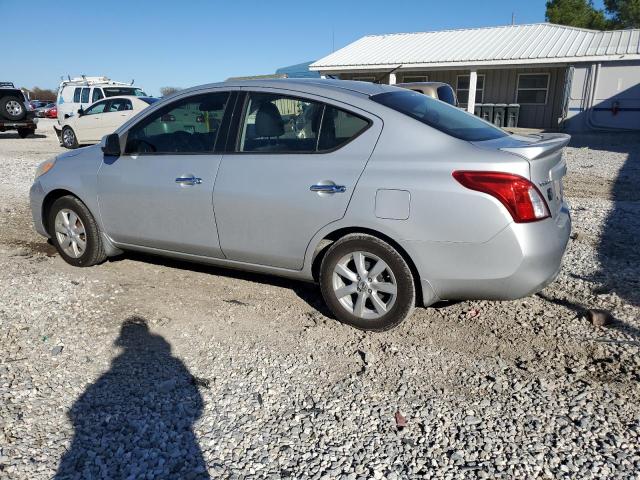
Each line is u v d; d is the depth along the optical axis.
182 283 4.72
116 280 4.78
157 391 3.08
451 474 2.45
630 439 2.67
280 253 3.90
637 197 8.53
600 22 40.97
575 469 2.47
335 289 3.77
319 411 2.91
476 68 21.97
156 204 4.38
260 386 3.14
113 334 3.77
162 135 4.43
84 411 2.90
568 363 3.37
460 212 3.22
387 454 2.58
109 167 4.65
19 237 6.25
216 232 4.13
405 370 3.31
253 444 2.65
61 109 19.59
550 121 22.78
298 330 3.83
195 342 3.67
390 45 26.41
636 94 20.30
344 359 3.44
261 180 3.85
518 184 3.16
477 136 3.62
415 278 3.55
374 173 3.46
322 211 3.62
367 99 3.69
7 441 2.64
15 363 3.36
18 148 17.41
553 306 4.19
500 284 3.28
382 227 3.44
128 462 2.52
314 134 3.77
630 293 4.41
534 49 21.97
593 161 12.76
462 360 3.42
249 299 4.38
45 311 4.12
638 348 3.52
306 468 2.49
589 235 6.19
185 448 2.62
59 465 2.50
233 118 4.09
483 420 2.83
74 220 5.00
